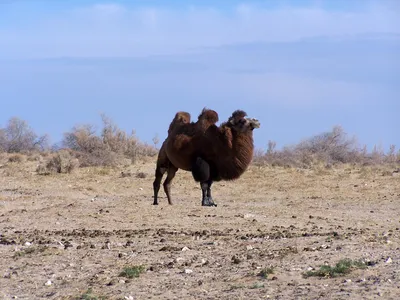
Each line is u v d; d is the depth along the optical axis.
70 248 20.81
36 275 17.59
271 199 38.00
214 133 31.22
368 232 23.38
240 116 30.97
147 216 27.88
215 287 15.86
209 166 31.39
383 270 16.50
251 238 22.28
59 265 18.62
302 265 17.45
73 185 44.47
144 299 15.12
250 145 31.11
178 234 23.45
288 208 32.09
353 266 16.91
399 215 30.23
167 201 36.03
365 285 15.23
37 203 33.84
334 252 18.94
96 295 15.52
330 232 23.55
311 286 15.41
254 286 15.61
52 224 26.23
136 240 22.25
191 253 19.80
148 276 17.14
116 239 22.47
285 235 22.78
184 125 32.03
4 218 27.84
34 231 24.44
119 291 15.84
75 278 17.27
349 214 30.06
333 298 14.30
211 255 19.42
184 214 28.44
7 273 17.89
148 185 45.44
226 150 30.91
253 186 44.62
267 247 20.39
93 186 44.09
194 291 15.57
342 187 43.88
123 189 43.22
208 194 31.78
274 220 27.12
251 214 28.70
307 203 35.44
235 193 41.34
